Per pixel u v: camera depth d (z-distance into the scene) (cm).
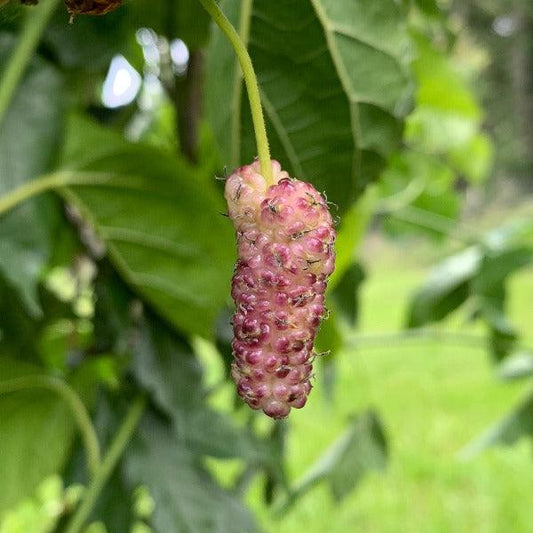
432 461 81
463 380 109
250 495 68
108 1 10
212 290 24
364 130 18
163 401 24
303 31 17
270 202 11
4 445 23
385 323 141
